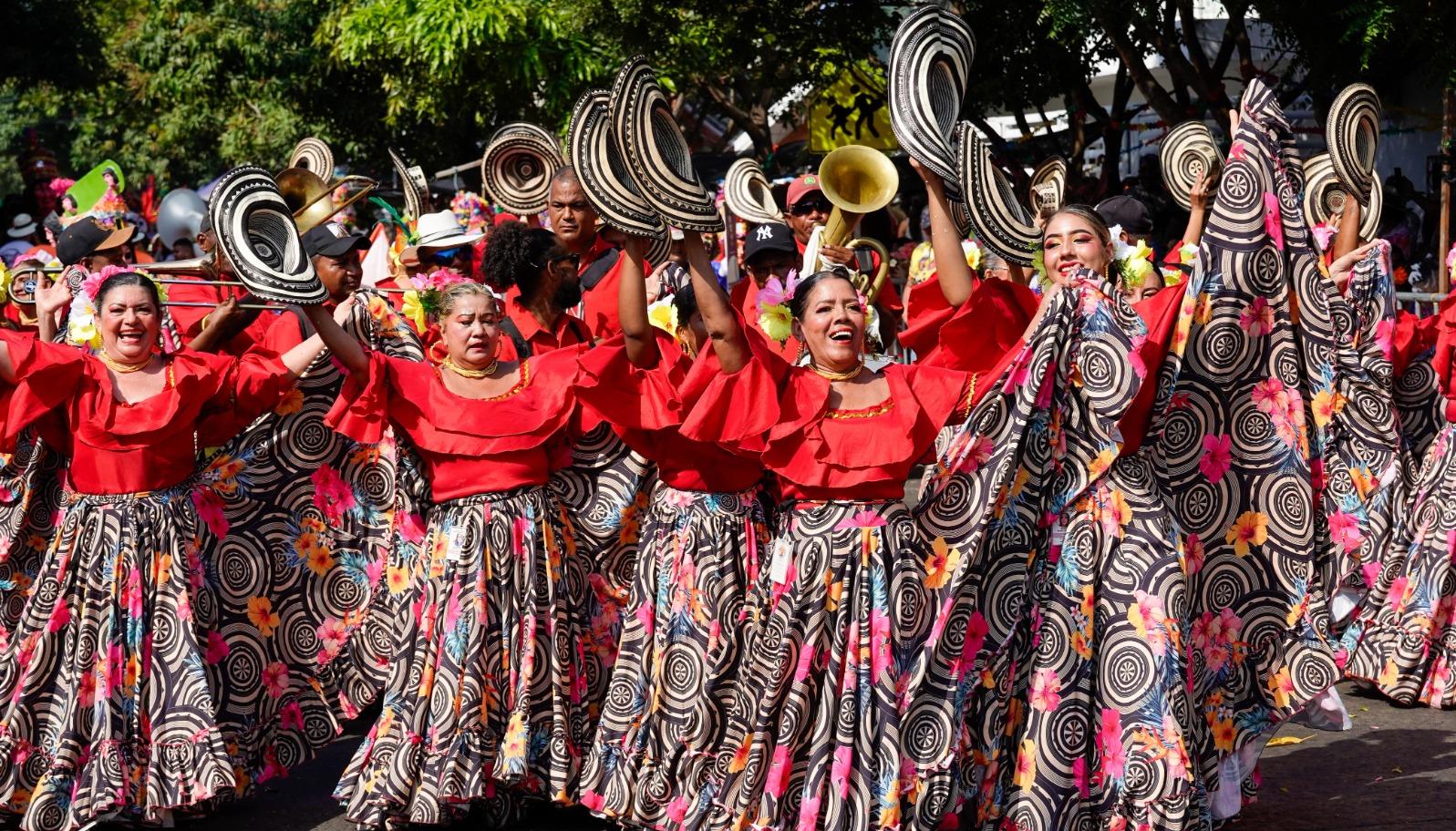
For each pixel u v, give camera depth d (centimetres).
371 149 2097
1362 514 476
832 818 437
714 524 497
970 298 472
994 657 450
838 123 1461
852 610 444
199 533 529
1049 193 684
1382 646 671
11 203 1438
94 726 503
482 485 511
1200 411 476
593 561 540
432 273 596
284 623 553
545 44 1552
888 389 458
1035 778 446
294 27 2230
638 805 491
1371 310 640
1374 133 539
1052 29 1112
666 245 647
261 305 552
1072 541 450
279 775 552
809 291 454
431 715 502
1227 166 471
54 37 1995
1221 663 480
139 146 3002
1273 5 1123
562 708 514
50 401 504
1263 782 546
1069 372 450
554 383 520
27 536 535
